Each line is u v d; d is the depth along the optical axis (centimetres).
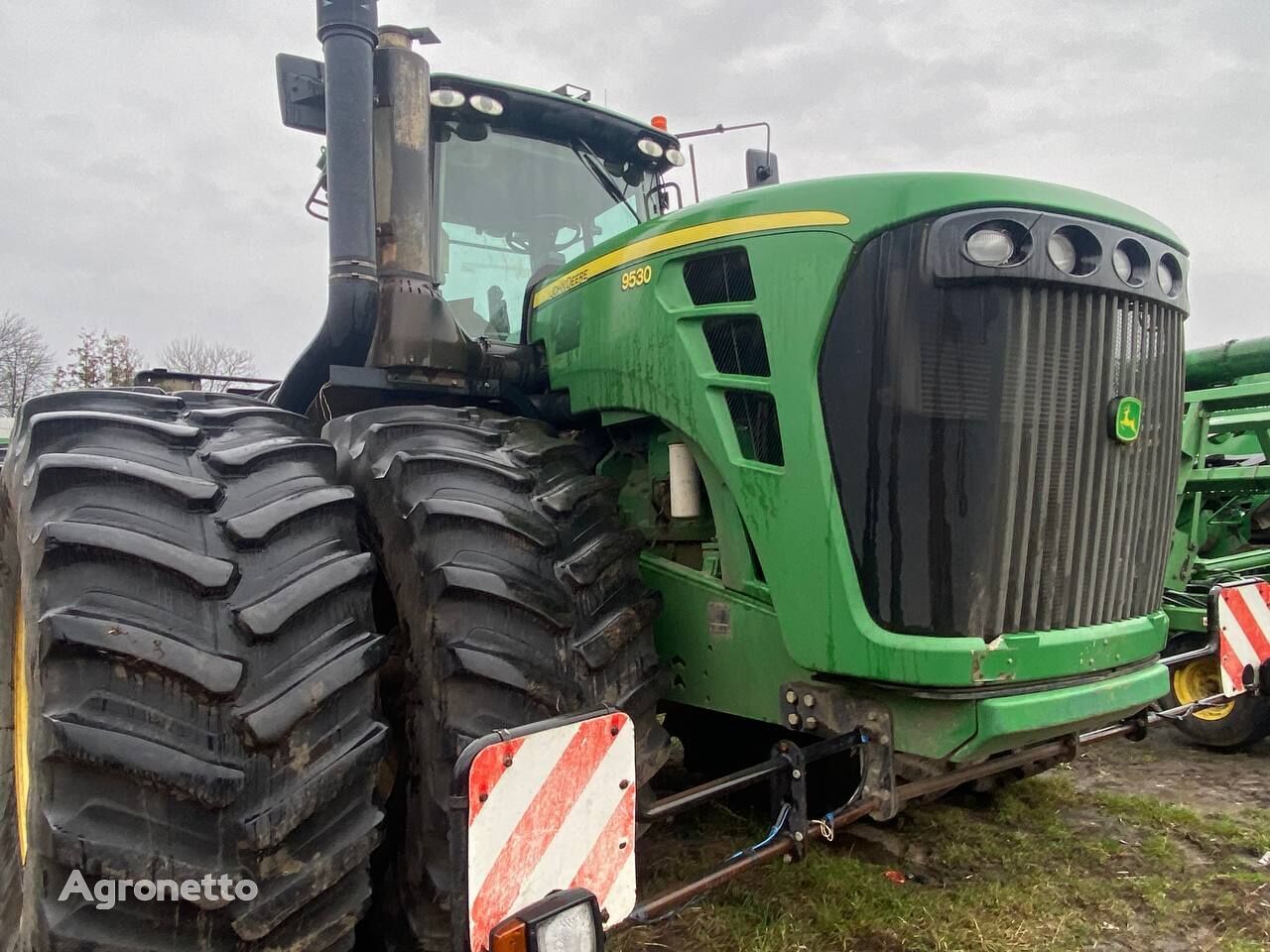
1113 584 219
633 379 247
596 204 354
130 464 181
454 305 317
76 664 161
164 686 162
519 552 204
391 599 212
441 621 189
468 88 321
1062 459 204
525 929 141
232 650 168
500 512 205
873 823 309
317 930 173
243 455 193
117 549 167
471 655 185
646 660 221
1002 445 195
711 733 296
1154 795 349
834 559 198
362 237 252
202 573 169
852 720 206
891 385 194
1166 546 237
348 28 248
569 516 217
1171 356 231
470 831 141
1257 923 242
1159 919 246
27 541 173
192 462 192
